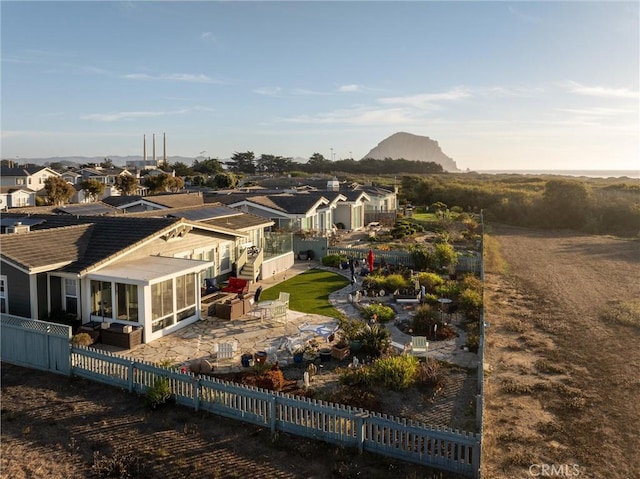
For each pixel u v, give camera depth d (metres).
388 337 16.61
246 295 21.59
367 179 108.88
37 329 15.00
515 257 36.88
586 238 47.47
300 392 13.20
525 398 13.44
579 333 18.95
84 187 79.56
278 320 19.67
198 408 12.46
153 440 11.09
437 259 29.95
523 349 17.17
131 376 13.45
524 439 11.32
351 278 27.78
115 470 9.92
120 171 113.94
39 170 95.25
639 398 13.45
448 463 9.91
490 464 10.32
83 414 12.30
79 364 14.45
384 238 43.56
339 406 11.84
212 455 10.52
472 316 20.58
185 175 115.31
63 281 17.97
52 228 21.39
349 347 16.34
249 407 11.83
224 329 18.64
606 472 10.09
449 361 15.77
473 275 27.34
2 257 16.36
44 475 9.87
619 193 59.78
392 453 10.41
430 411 12.53
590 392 13.81
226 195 43.81
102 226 21.33
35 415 12.25
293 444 10.89
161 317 17.75
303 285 26.19
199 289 19.78
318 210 42.19
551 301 23.84
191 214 27.02
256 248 29.00
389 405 12.78
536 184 88.06
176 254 22.08
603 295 25.02
